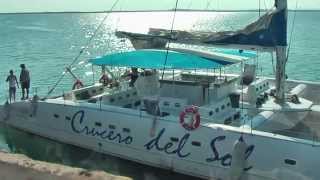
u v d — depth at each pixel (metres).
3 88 24.27
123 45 57.50
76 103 13.46
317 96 14.52
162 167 11.92
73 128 13.42
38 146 14.27
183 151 11.45
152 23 144.38
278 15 11.83
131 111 12.30
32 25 121.06
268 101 12.94
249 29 12.12
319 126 12.00
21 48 52.00
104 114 12.69
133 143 12.25
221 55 13.00
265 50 12.17
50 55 44.28
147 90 13.45
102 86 14.95
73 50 50.50
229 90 12.98
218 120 11.72
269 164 10.32
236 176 10.55
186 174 11.60
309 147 9.84
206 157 11.14
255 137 10.43
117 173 12.22
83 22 149.38
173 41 13.23
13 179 9.48
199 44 12.88
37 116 14.27
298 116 11.98
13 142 14.52
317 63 34.75
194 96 12.46
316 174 9.81
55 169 9.88
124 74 15.52
